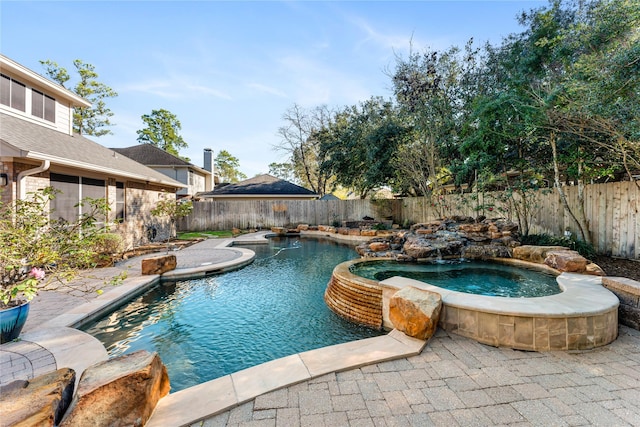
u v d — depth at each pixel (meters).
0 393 2.06
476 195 11.20
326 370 2.94
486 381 2.76
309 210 19.06
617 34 5.54
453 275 6.34
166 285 6.87
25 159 6.93
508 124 7.68
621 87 5.16
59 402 2.06
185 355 3.88
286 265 9.06
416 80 12.75
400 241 8.79
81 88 23.12
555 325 3.37
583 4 7.39
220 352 3.96
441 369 2.98
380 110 16.56
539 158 8.66
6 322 3.55
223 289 6.65
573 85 5.76
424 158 14.29
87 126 24.12
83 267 6.00
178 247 11.45
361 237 14.06
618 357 3.19
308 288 6.77
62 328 4.05
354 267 6.66
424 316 3.51
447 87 12.76
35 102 9.31
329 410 2.39
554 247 6.71
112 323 4.80
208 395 2.59
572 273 5.43
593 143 6.68
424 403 2.46
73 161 7.80
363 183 17.92
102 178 9.64
